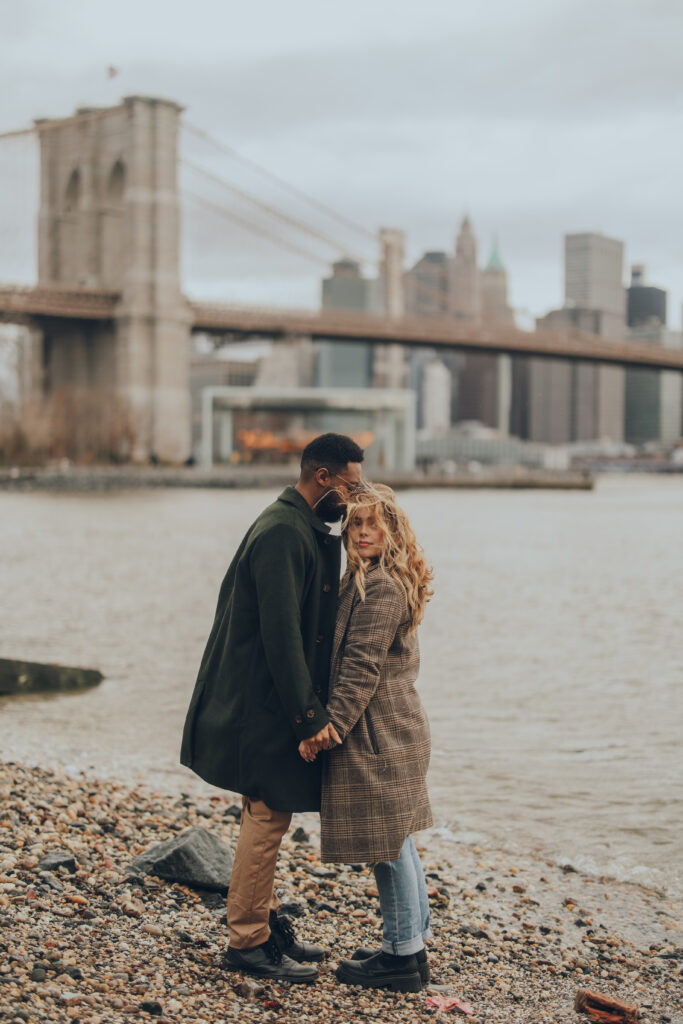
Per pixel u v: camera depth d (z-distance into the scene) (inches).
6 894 192.4
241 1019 156.1
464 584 1000.2
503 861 268.4
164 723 413.7
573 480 4471.0
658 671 548.4
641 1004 180.9
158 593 852.6
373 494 172.4
